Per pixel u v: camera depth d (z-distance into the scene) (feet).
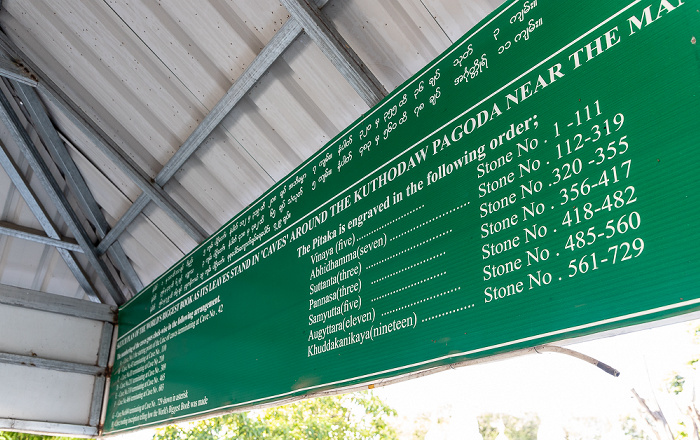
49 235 20.70
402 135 9.74
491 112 8.10
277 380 11.48
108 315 21.68
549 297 6.64
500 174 7.72
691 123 5.67
